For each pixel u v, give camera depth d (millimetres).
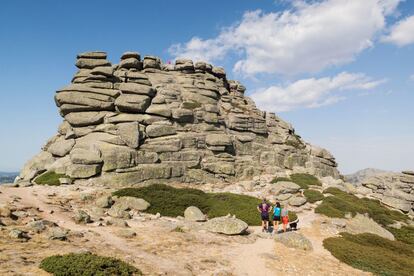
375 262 23906
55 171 46625
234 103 69562
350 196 51031
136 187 45938
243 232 29594
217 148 56625
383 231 37625
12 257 15930
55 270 14008
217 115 62375
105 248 20438
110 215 32844
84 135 51719
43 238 20812
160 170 49500
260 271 19766
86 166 45375
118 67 64250
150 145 51031
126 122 52312
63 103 53906
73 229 24969
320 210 40250
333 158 74250
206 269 18859
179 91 61750
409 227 43781
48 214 29062
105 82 56438
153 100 57031
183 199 40969
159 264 18500
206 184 53094
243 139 62562
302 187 53719
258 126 66312
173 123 55906
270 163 64188
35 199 34219
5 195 33469
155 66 65188
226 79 75125
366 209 43906
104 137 50031
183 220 34812
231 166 56250
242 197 43875
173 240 24734
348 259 24172
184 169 52406
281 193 49312
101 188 43469
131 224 30125
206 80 68188
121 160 47125
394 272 22484
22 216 26234
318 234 31734
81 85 55125
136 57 64375
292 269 20781
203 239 26109
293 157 67188
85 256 15609
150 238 24828
